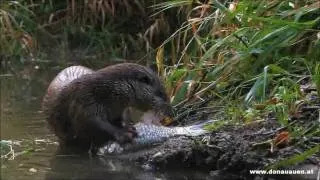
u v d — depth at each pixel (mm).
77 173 8938
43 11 20250
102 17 19375
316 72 9273
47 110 10656
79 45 19500
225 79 10719
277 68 9797
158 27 18172
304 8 10180
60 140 10516
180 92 11086
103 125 10078
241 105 9984
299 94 9375
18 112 12438
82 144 10328
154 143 9641
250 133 9023
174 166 9008
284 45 10156
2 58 18672
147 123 10289
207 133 9383
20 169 9148
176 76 11312
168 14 18234
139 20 19562
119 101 10344
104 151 9859
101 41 19219
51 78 16109
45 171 9047
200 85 11031
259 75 10094
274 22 10109
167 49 17391
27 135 10875
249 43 10516
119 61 18000
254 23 10672
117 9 19750
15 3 19453
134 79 10375
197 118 10539
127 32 19578
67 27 19766
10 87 15070
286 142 8578
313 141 8555
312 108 9141
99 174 8867
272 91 9836
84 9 19672
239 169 8570
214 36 11844
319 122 8719
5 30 18875
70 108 10266
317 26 10539
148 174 8820
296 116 9078
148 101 10445
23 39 18938
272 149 8477
